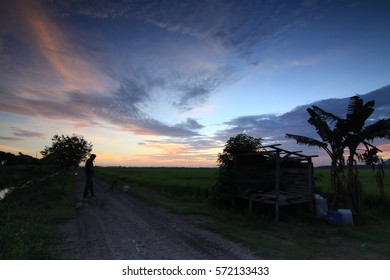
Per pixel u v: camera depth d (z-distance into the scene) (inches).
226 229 382.6
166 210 552.1
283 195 531.2
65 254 256.4
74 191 844.0
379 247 316.8
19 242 255.0
